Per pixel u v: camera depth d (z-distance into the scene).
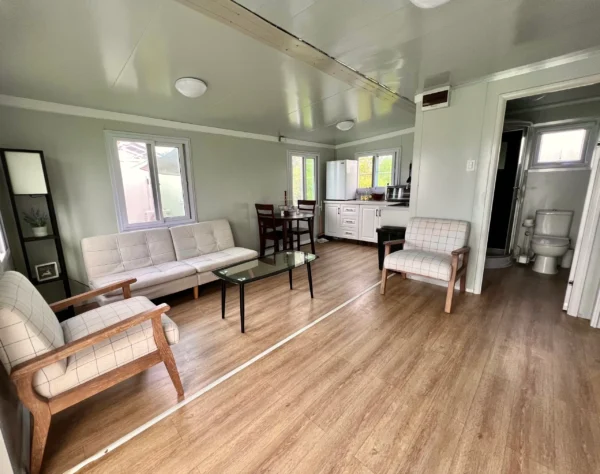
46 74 2.06
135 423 1.42
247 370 1.81
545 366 1.76
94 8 1.35
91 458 1.25
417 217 3.15
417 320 2.39
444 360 1.85
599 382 1.61
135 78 2.21
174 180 3.68
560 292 2.89
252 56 1.95
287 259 3.01
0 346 1.11
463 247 2.73
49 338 1.27
